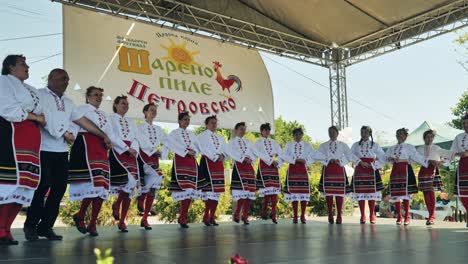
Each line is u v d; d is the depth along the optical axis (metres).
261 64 7.98
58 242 3.54
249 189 6.03
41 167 3.52
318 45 8.31
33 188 3.23
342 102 8.43
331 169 6.26
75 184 4.00
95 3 6.31
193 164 5.44
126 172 4.49
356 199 6.27
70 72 6.05
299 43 8.19
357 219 7.04
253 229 5.04
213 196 5.66
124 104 4.68
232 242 3.69
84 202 4.10
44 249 3.10
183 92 6.99
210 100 7.25
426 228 5.22
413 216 10.34
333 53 8.47
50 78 3.57
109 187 4.13
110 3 6.25
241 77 7.70
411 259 2.79
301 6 7.20
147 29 6.87
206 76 7.30
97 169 3.99
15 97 3.12
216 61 7.48
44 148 3.54
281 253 3.04
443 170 9.95
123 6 6.32
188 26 6.99
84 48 6.21
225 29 7.42
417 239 3.98
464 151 5.32
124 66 6.52
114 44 6.50
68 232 4.41
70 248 3.16
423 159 5.85
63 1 6.04
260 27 7.38
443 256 2.93
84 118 3.96
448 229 5.07
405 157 5.99
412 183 5.96
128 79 6.51
